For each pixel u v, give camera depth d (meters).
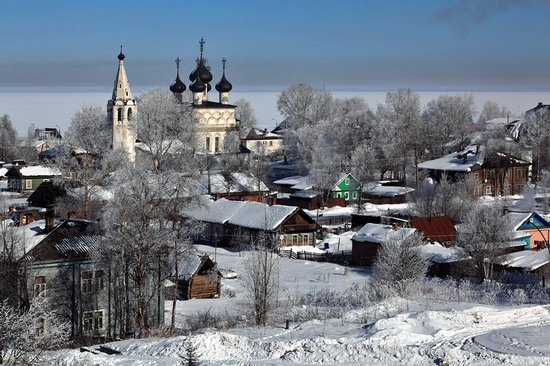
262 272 56.88
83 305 50.56
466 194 98.69
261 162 129.62
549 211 105.94
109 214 49.06
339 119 158.25
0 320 32.66
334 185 114.56
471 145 145.88
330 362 35.62
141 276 48.72
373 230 78.94
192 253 52.50
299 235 87.38
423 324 40.34
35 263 48.47
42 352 33.75
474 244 68.00
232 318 50.12
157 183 52.72
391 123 147.62
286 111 175.88
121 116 122.56
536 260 70.00
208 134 148.00
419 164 130.75
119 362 36.72
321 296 58.28
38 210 85.25
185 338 39.50
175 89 155.75
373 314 45.72
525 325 40.47
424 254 63.06
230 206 91.50
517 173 124.38
